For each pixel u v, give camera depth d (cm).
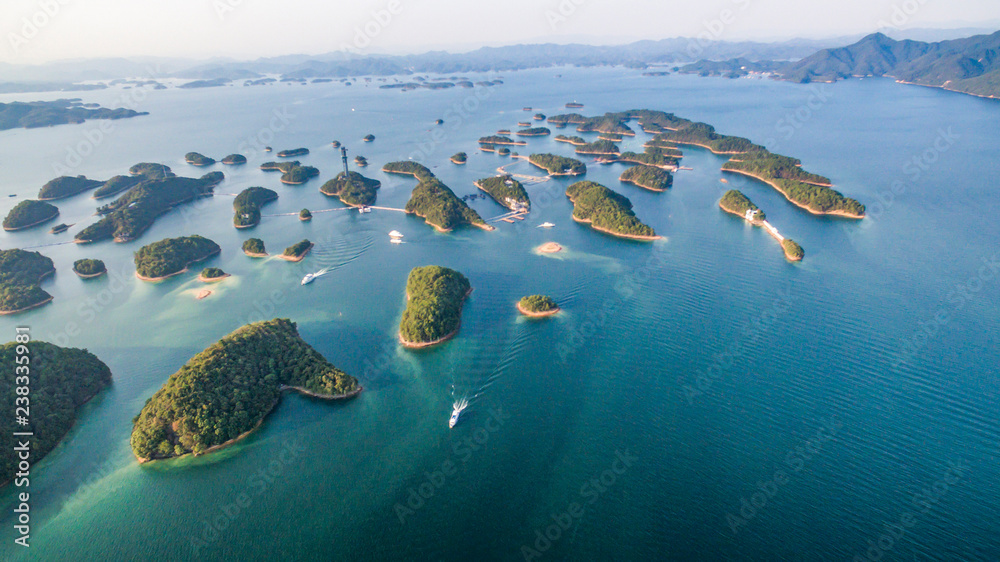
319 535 11762
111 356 18700
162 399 14362
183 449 13800
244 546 11531
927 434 13900
